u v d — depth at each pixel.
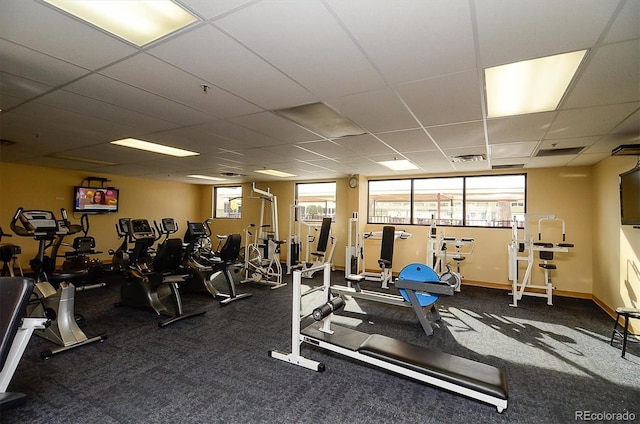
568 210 5.62
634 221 3.31
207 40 1.74
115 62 2.02
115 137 3.96
